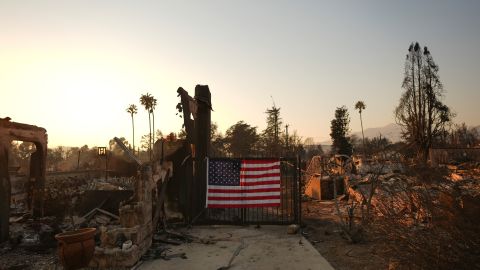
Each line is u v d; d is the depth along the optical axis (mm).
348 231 8875
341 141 60250
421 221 4992
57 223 9992
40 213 11500
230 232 10133
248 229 10539
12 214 12516
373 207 9336
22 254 8031
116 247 7137
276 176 10922
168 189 11836
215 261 7324
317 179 17750
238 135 67625
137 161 9055
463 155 24969
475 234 4102
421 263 4574
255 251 8055
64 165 50812
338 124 61094
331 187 17219
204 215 11961
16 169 20312
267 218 12047
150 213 8570
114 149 32438
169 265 7082
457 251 4223
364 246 8094
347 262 7027
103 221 10055
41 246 8430
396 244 5156
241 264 7105
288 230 9852
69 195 12227
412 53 39219
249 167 10977
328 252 7895
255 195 10844
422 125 37000
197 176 12305
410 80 39031
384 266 6492
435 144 36438
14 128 10664
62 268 7000
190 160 11719
